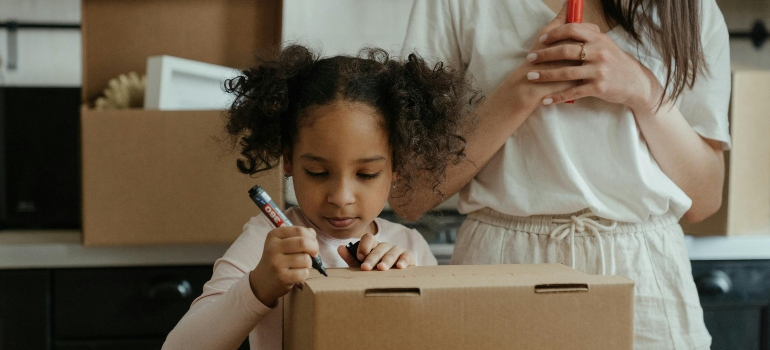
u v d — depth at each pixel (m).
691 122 1.07
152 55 1.79
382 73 0.93
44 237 1.62
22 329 1.50
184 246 1.51
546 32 0.97
